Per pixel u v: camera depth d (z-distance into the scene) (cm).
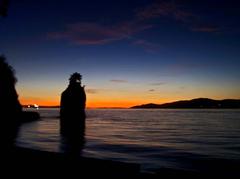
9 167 928
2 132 4894
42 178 827
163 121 11269
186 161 2278
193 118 14450
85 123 9200
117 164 941
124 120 11981
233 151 2922
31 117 9575
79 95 10112
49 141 3659
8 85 7381
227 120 12000
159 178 831
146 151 2869
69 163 959
